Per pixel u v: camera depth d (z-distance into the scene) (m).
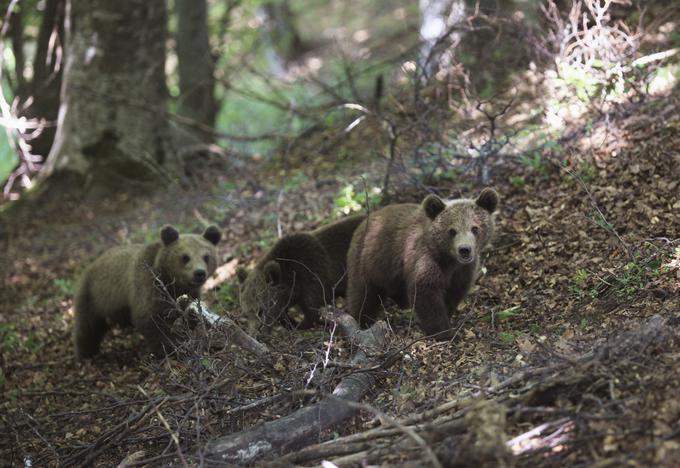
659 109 14.66
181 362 10.98
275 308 12.35
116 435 9.48
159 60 23.41
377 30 45.31
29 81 27.67
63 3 26.08
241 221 17.34
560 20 16.16
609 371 7.70
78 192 22.66
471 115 16.16
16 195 24.80
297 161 20.19
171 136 23.30
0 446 10.90
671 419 7.04
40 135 26.58
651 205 12.10
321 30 49.72
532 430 7.30
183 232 17.95
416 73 15.81
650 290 10.00
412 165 15.23
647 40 17.48
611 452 6.95
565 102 15.86
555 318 10.38
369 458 7.62
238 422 9.18
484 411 7.27
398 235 11.41
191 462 8.32
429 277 10.66
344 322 11.02
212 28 33.03
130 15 22.75
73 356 14.23
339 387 9.16
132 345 14.01
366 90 26.12
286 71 40.19
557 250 12.10
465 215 10.53
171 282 12.40
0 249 20.58
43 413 11.73
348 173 17.88
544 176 14.12
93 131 22.83
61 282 17.23
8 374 13.69
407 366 9.73
